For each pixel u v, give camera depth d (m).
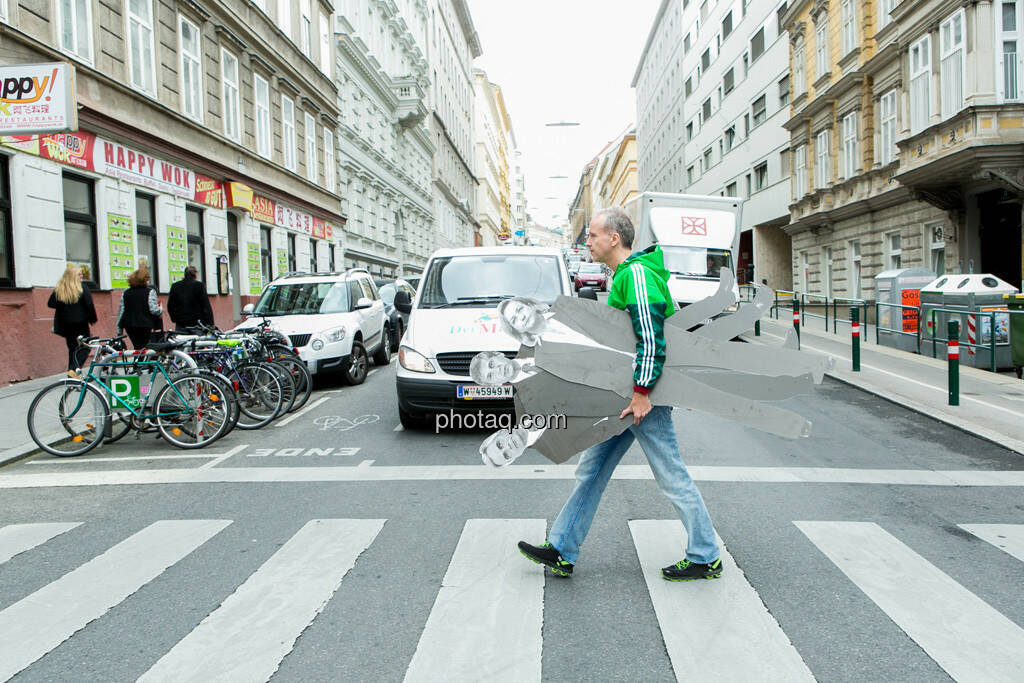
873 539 4.51
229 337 8.72
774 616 3.45
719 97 41.59
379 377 12.96
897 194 20.52
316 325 11.66
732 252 17.70
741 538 4.54
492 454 3.90
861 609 3.52
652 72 64.75
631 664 3.02
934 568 4.03
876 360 13.28
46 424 7.37
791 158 29.17
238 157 20.05
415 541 4.56
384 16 39.34
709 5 43.09
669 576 3.86
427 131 49.00
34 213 11.87
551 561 3.89
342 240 30.59
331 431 8.30
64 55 12.55
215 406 7.68
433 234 53.88
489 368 3.82
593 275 37.72
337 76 30.53
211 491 5.88
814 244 27.55
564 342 3.76
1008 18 15.41
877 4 21.33
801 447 7.16
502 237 70.00
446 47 62.16
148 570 4.16
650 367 3.55
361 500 5.50
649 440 3.80
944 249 18.69
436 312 8.18
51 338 12.30
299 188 25.30
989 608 3.52
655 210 17.92
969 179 16.66
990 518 4.95
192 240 17.80
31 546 4.64
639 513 5.05
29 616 3.58
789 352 3.70
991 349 11.75
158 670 3.03
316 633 3.34
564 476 6.09
